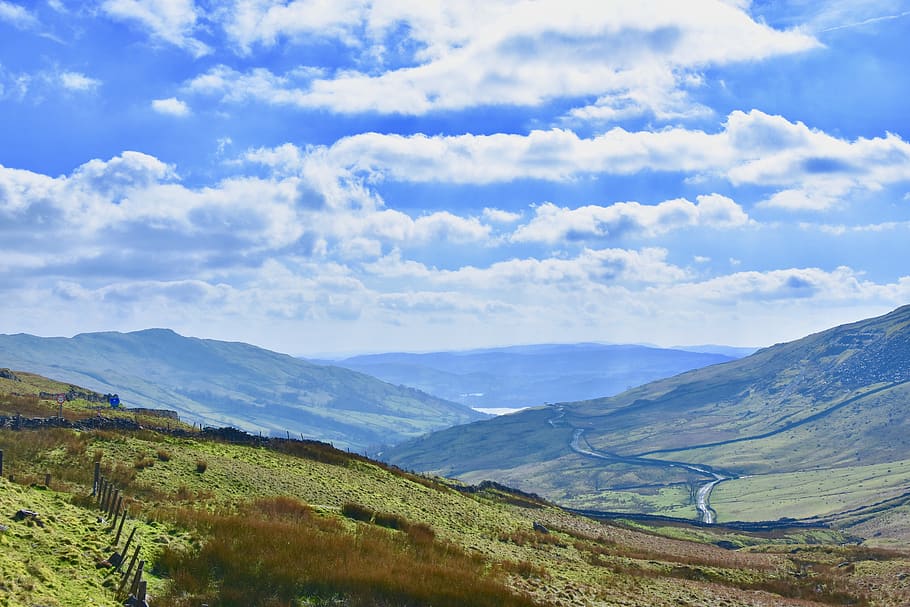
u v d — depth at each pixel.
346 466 75.31
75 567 28.17
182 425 85.12
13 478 40.38
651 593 50.28
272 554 35.78
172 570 32.09
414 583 35.69
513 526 71.31
